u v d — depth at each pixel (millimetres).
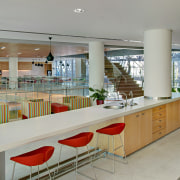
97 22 4547
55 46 9172
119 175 3240
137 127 4219
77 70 13406
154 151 4246
